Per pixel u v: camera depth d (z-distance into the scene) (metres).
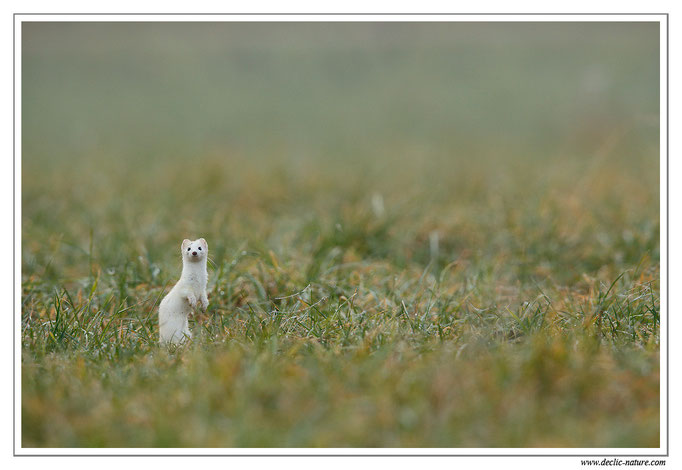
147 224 42.22
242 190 50.12
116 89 99.94
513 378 19.86
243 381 19.83
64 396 20.00
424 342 23.53
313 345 23.45
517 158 66.44
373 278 31.09
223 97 97.44
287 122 88.38
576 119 81.62
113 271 31.36
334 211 42.78
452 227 39.72
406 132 83.31
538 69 99.44
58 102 95.44
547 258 34.94
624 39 104.75
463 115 88.44
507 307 26.59
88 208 46.53
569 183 50.97
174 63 107.38
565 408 19.12
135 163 64.19
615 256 34.47
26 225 41.47
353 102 95.44
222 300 28.44
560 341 21.97
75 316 25.86
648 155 61.03
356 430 18.27
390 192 49.59
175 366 21.94
